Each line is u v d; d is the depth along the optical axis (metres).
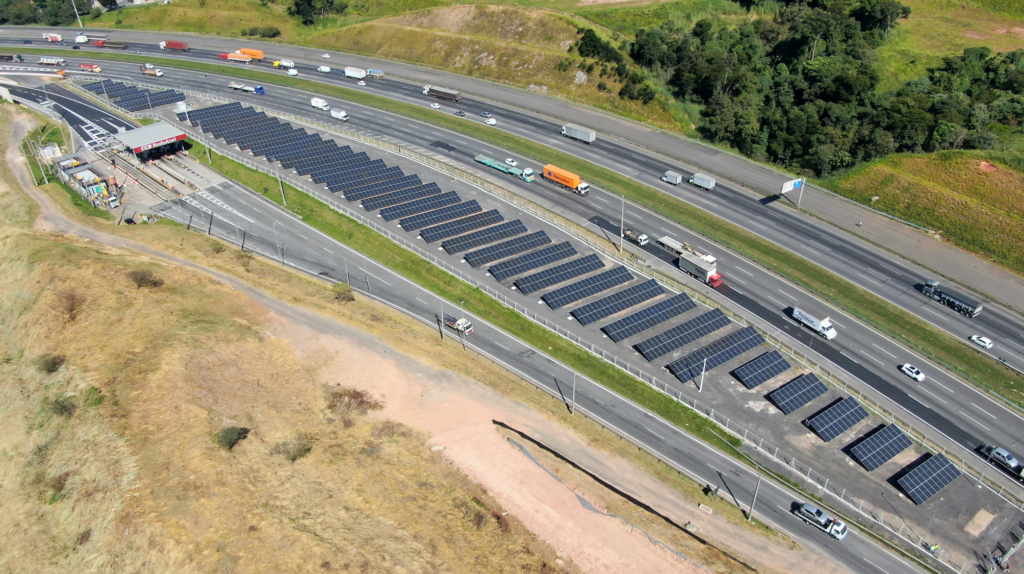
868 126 160.75
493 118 181.12
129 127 171.12
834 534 83.69
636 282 125.19
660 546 78.38
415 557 72.69
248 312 108.88
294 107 187.88
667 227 141.25
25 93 190.88
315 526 75.00
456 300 119.81
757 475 91.75
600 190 152.75
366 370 100.50
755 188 153.62
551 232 138.00
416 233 134.88
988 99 163.12
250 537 72.62
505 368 106.44
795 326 116.62
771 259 132.50
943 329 116.25
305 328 106.94
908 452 95.12
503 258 129.62
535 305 118.94
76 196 141.50
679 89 185.50
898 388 105.31
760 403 101.94
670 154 166.75
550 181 154.75
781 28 198.62
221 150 160.00
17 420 88.75
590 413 99.38
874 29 194.62
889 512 87.38
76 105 183.50
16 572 73.19
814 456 94.38
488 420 93.94
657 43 187.62
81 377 91.50
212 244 126.75
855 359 110.44
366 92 198.12
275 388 95.38
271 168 153.50
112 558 71.44
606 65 192.62
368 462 85.00
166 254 122.25
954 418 100.62
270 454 83.62
